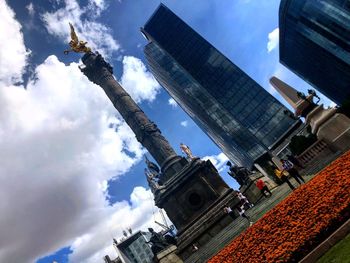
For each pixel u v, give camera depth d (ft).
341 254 26.05
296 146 177.06
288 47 404.36
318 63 371.35
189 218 164.66
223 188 167.32
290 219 38.75
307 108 83.25
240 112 460.55
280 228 38.58
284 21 354.33
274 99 450.30
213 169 174.29
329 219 32.32
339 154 69.87
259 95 459.32
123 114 208.33
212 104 477.36
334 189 37.42
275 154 407.23
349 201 32.94
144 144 200.03
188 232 152.46
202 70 506.48
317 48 342.03
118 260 443.32
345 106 151.64
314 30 319.68
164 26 549.95
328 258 27.30
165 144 194.80
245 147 440.86
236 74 482.69
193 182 169.78
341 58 320.50
